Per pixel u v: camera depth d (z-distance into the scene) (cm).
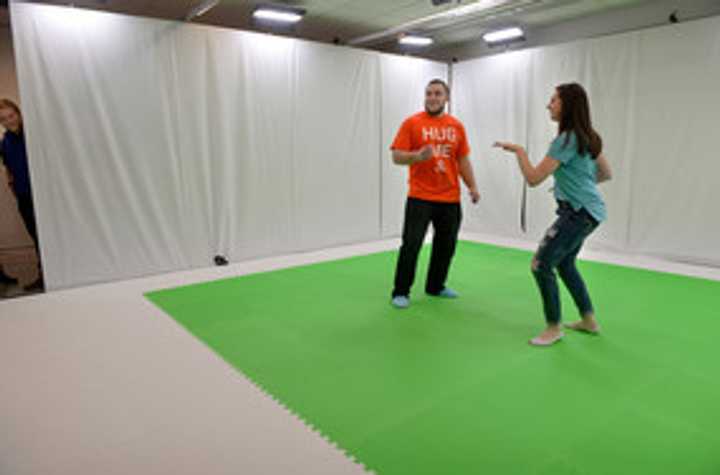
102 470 174
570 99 248
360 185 585
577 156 249
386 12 514
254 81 486
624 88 491
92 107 404
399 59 599
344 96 555
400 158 319
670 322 308
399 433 194
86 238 412
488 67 608
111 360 262
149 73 427
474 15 502
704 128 445
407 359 260
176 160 450
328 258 504
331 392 227
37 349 278
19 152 416
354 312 334
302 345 280
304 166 533
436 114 338
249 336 294
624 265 456
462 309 338
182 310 342
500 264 463
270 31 573
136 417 208
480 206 641
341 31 592
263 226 511
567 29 559
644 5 492
